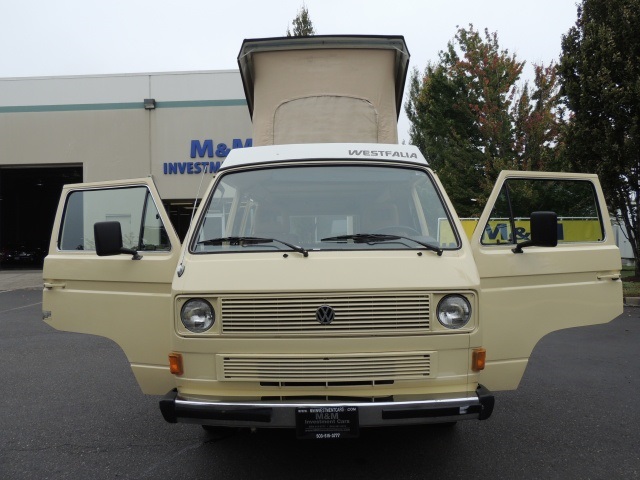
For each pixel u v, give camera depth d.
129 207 4.59
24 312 13.55
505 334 4.38
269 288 3.70
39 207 46.59
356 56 6.20
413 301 3.71
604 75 14.11
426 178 4.64
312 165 4.65
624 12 14.05
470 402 3.64
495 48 20.55
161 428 5.26
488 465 4.35
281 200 4.62
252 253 4.01
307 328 3.67
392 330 3.68
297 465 4.39
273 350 3.69
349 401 3.66
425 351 3.70
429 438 4.93
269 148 4.87
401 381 3.68
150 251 4.50
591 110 14.70
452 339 3.72
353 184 4.62
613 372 7.01
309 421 3.58
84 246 4.73
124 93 22.62
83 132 22.75
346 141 6.20
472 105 20.19
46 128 22.81
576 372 7.04
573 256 4.57
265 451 4.68
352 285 3.69
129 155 22.64
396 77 6.70
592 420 5.33
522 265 4.41
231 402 3.67
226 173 4.68
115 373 7.33
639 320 10.88
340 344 3.66
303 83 6.23
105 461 4.51
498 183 4.49
